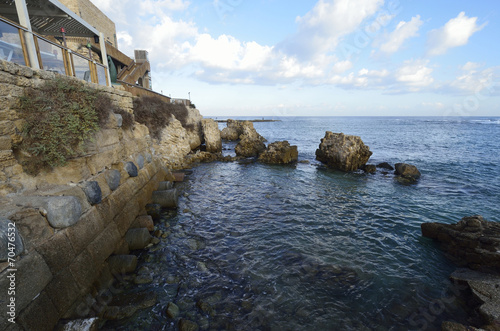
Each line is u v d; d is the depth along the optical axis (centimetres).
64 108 535
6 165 423
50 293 392
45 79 536
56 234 438
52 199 446
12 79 444
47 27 1108
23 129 460
